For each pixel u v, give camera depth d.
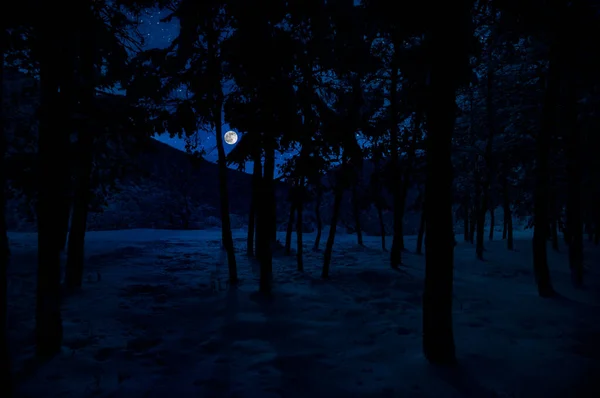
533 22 6.45
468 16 4.95
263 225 7.76
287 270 10.61
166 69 7.25
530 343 4.97
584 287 8.85
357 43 6.86
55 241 4.43
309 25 6.89
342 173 9.24
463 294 7.98
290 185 10.33
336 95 8.23
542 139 7.99
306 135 7.28
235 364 4.34
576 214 9.12
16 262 9.84
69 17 4.50
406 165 13.47
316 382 3.87
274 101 6.26
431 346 4.27
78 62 5.87
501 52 10.84
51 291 4.42
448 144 4.23
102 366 4.23
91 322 5.70
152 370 4.16
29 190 6.19
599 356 4.50
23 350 4.54
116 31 6.06
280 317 6.18
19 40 5.56
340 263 12.17
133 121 6.43
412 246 18.42
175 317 6.12
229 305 6.83
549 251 14.93
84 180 7.17
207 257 12.76
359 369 4.20
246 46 6.14
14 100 8.04
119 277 8.94
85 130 5.98
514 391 3.61
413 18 5.01
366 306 7.01
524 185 15.15
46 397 3.51
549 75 7.89
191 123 6.93
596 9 6.98
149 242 16.34
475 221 18.94
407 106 11.43
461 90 12.98
